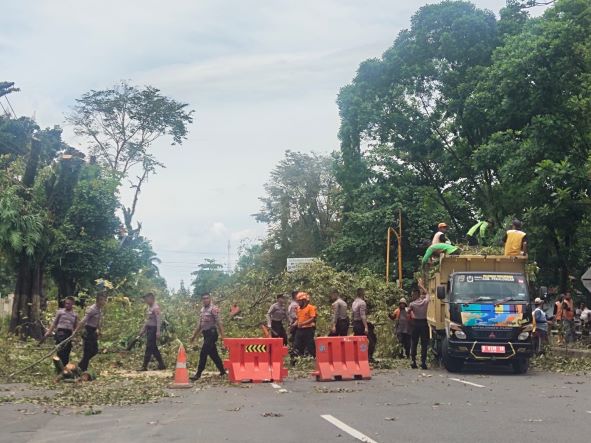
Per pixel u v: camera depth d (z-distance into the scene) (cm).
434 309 2052
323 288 2614
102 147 5950
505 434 914
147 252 4297
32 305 2880
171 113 5975
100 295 1733
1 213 2770
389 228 3978
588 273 2306
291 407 1213
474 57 3981
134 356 2173
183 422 1059
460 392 1410
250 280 2853
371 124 4206
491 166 3238
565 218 2806
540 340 2264
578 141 2861
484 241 3494
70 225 3431
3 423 1059
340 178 4400
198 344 2305
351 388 1509
